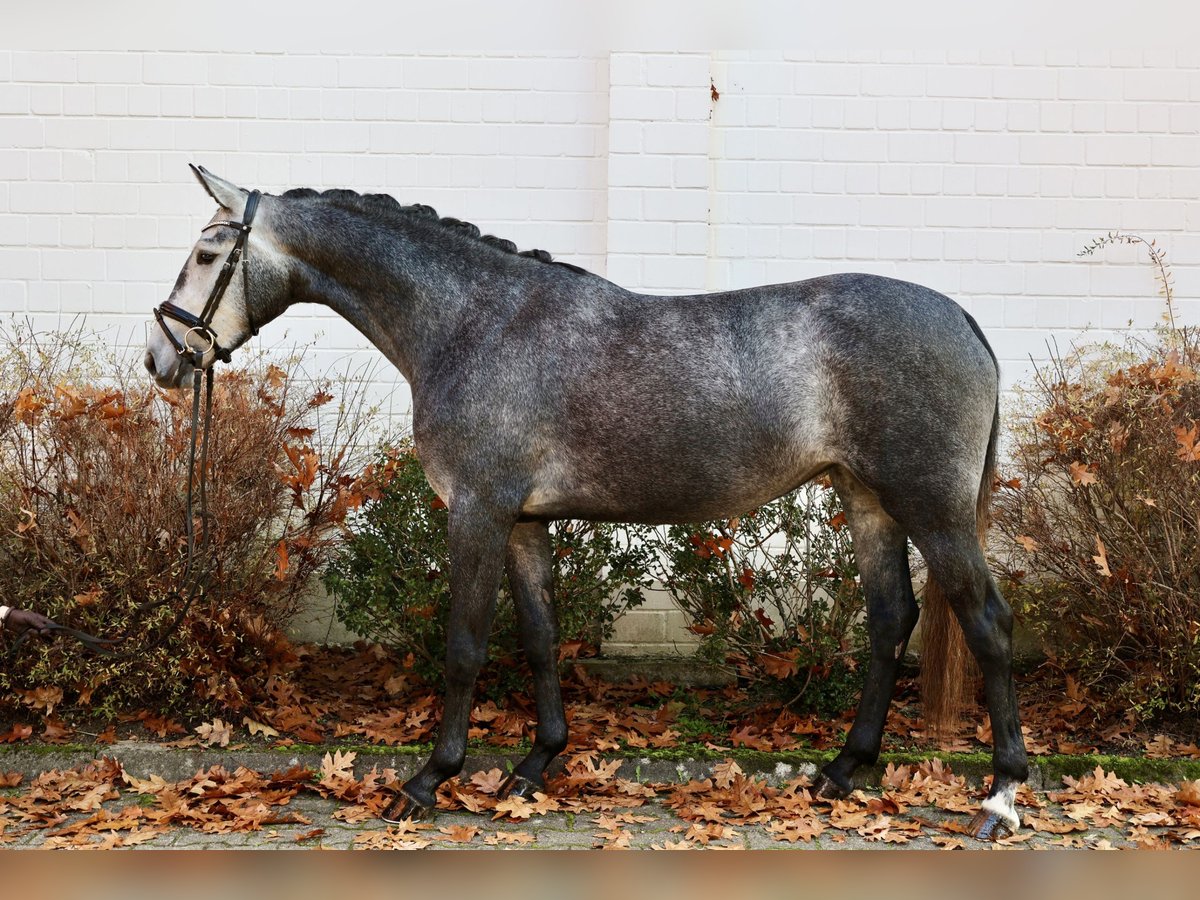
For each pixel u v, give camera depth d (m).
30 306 5.13
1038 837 3.30
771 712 4.37
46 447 4.20
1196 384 4.32
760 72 5.12
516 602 3.69
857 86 5.12
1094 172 5.11
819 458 3.37
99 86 5.13
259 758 3.81
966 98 5.11
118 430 4.12
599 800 3.59
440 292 3.55
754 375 3.33
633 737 4.04
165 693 4.21
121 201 5.15
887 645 3.63
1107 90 5.10
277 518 4.37
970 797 3.59
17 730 3.96
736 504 3.44
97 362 4.96
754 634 4.35
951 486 3.27
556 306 3.49
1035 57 5.11
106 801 3.57
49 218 5.13
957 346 3.32
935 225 5.13
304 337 5.16
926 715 3.52
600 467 3.40
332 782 3.61
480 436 3.40
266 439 4.32
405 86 5.17
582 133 5.18
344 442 4.98
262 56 5.16
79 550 4.12
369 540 4.31
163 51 5.15
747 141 5.13
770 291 3.47
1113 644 4.30
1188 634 4.00
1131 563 4.17
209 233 3.56
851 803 3.52
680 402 3.34
